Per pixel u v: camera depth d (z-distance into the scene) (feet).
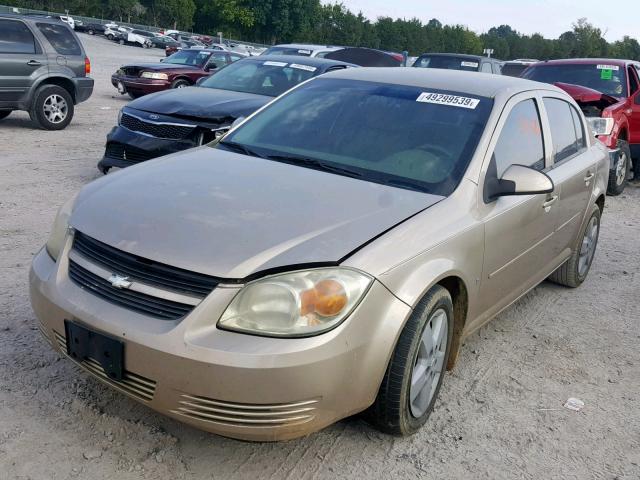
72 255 10.10
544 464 10.75
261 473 9.80
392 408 10.11
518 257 13.52
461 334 11.85
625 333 16.37
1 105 37.37
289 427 8.84
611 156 31.40
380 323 9.34
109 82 73.41
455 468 10.39
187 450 10.13
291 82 29.01
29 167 28.30
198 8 319.68
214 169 11.96
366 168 12.25
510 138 13.41
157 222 9.73
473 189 11.78
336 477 9.88
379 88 14.44
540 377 13.67
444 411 11.98
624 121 32.19
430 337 10.62
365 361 9.23
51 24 38.78
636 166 38.22
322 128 13.61
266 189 10.97
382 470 10.13
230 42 234.79
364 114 13.66
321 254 9.19
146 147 23.82
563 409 12.49
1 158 29.73
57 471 9.43
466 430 11.46
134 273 9.28
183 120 23.89
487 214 11.86
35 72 37.91
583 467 10.77
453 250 10.74
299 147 13.21
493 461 10.68
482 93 13.82
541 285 19.25
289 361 8.52
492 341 15.19
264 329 8.66
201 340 8.57
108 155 24.98
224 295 8.74
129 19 304.91
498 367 13.92
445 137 12.69
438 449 10.81
